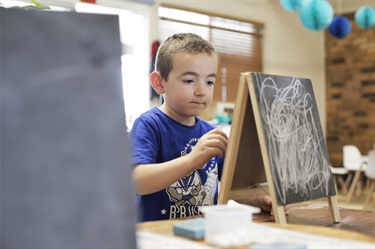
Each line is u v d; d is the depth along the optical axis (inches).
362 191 238.8
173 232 28.6
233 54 231.6
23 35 19.3
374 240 26.9
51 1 143.7
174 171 40.6
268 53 250.2
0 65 18.8
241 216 26.5
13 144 18.3
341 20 181.5
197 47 46.6
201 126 53.6
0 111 18.4
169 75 47.4
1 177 18.0
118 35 20.7
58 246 18.1
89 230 18.7
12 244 17.7
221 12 224.5
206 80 46.9
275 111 36.7
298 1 152.8
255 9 243.0
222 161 52.9
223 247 25.0
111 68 20.3
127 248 19.1
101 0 165.6
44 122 18.9
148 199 46.5
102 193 19.1
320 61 281.6
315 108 43.4
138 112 167.6
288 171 36.0
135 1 179.0
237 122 36.3
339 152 276.7
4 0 127.3
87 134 19.4
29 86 18.9
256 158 41.1
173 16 201.3
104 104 19.9
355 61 270.4
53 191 18.5
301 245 24.0
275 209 33.9
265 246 23.6
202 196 48.8
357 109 270.5
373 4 262.2
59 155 18.8
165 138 48.9
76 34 20.1
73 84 19.6
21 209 18.0
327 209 44.4
